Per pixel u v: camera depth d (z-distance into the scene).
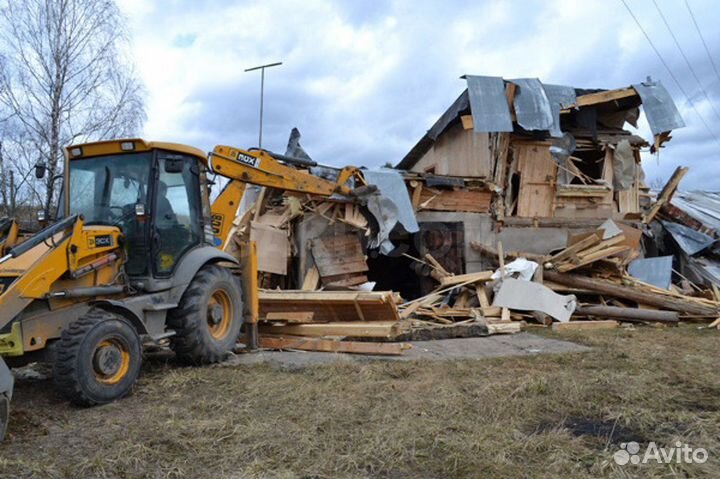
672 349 7.99
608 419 4.82
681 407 5.18
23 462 3.92
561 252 12.08
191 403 5.34
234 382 6.04
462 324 9.64
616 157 14.10
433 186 12.69
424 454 4.03
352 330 8.09
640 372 6.43
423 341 8.83
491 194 13.20
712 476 3.64
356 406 5.15
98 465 3.89
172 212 6.71
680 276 13.80
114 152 6.55
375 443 4.20
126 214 6.39
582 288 11.50
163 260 6.49
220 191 8.21
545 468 3.76
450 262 12.76
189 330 6.66
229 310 7.36
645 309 10.88
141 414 5.04
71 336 5.20
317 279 11.48
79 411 5.14
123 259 6.21
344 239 11.77
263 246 11.44
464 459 3.91
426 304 10.95
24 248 5.03
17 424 4.71
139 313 6.08
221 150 7.93
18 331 5.00
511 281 10.77
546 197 13.61
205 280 6.93
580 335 9.29
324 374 6.30
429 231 12.71
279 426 4.63
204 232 7.24
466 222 13.01
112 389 5.41
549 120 12.34
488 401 5.29
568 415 4.95
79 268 5.55
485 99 12.26
